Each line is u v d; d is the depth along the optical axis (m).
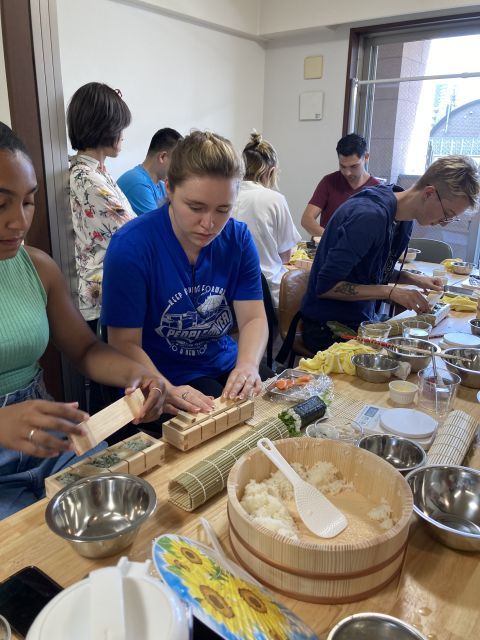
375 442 1.04
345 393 1.36
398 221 2.15
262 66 4.88
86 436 0.83
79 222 2.19
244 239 1.56
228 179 1.22
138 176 3.13
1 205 0.88
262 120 5.06
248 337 1.56
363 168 3.90
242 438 1.01
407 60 4.25
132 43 3.60
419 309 1.99
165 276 1.42
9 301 1.12
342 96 4.49
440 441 1.04
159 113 3.95
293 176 5.00
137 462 0.96
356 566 0.66
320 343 2.22
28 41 1.90
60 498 0.81
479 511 0.86
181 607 0.55
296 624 0.62
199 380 1.55
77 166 2.18
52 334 1.32
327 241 2.14
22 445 0.81
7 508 1.02
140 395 0.99
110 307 1.41
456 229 4.33
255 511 0.79
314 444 0.91
